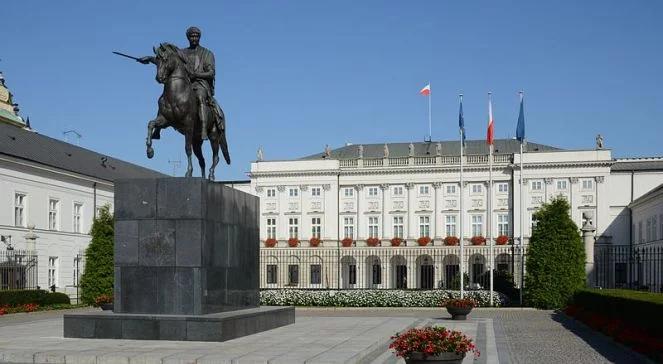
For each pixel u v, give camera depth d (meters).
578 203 76.94
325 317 28.80
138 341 17.19
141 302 18.02
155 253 18.03
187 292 17.84
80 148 63.59
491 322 27.98
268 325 20.94
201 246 17.88
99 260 39.34
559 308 35.78
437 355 12.92
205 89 19.64
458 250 77.12
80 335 17.92
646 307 18.86
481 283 49.41
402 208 82.19
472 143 87.06
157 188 18.12
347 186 83.88
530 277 36.91
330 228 82.94
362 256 80.12
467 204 80.38
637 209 72.88
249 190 87.56
